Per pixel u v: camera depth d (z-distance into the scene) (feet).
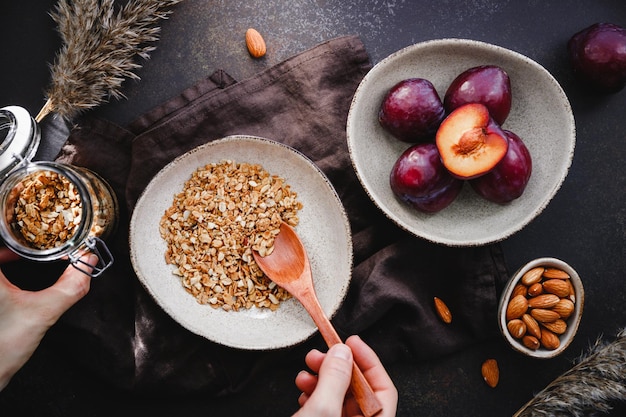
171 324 2.18
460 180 2.02
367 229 2.22
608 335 2.24
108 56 2.10
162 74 2.26
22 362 1.94
